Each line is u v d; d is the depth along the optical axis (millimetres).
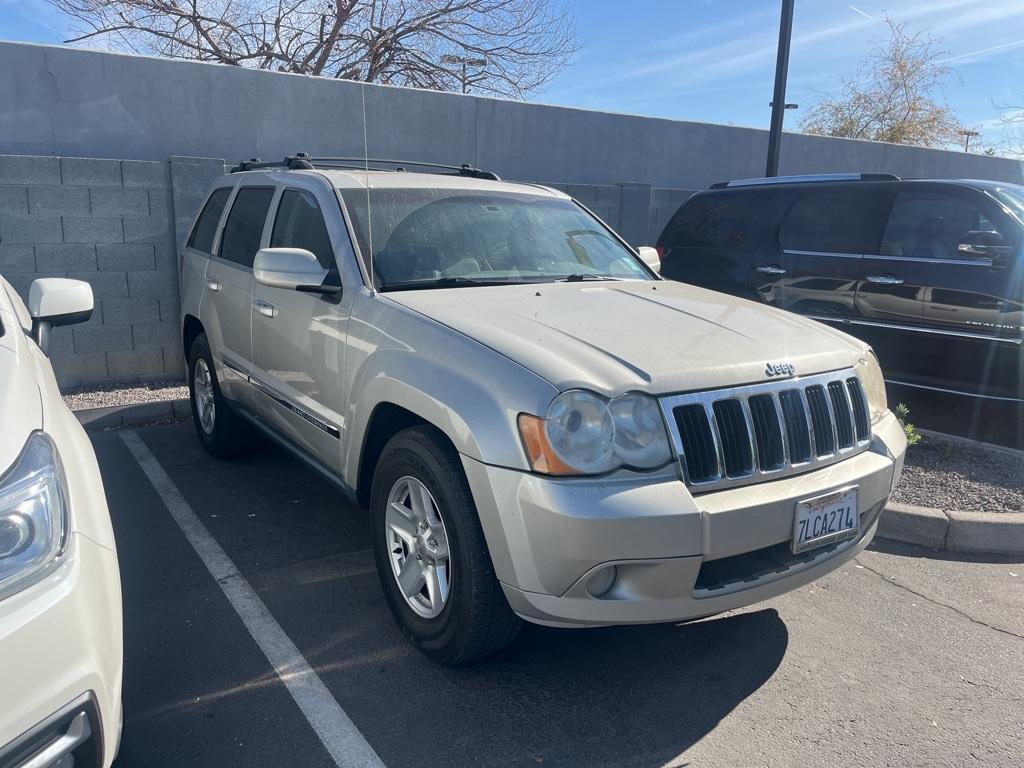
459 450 2842
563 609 2670
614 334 3154
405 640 3422
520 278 4062
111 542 2242
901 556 4512
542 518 2611
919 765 2760
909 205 6504
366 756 2707
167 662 3227
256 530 4543
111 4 13086
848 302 6738
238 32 14016
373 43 14023
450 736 2820
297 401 4145
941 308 6176
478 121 9016
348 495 3807
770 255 7270
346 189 4160
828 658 3416
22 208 6715
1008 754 2828
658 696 3100
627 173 10289
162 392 7133
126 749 2703
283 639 3416
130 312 7289
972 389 6117
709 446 2820
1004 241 5887
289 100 7891
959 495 5031
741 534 2756
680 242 8039
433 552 3137
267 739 2775
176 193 7215
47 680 1830
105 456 5801
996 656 3480
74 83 6945
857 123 22891
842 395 3303
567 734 2854
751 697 3115
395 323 3363
